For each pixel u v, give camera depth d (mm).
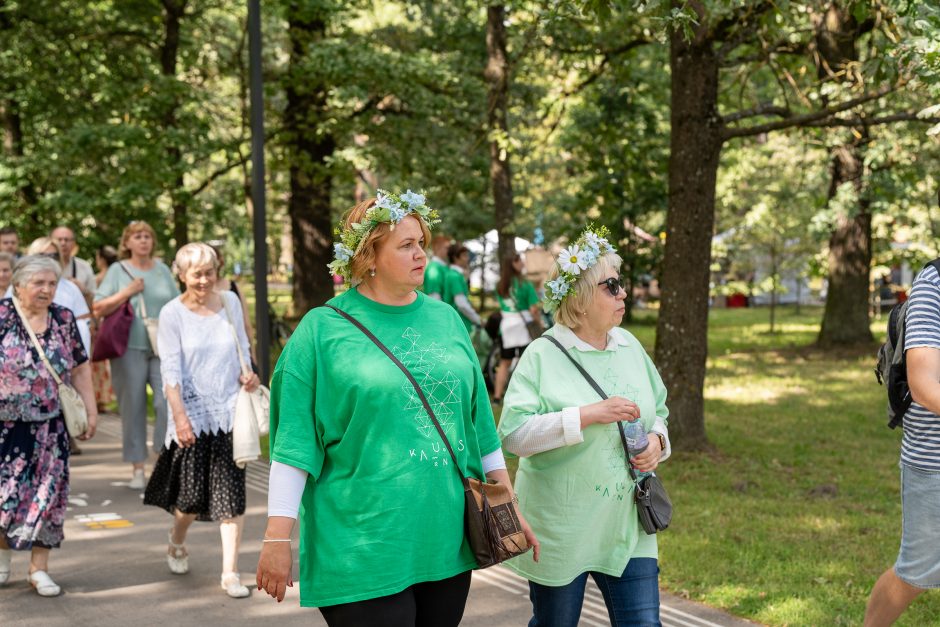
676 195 8703
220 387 5344
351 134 17750
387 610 2918
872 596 3824
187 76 19797
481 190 17984
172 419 5316
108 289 7730
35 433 5148
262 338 9117
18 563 5840
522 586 5402
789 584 5227
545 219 24359
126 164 16422
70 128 17266
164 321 5336
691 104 8500
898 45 6070
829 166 16219
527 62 13273
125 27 18906
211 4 19000
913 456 3586
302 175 18562
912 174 13492
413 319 3102
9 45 17719
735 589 5141
